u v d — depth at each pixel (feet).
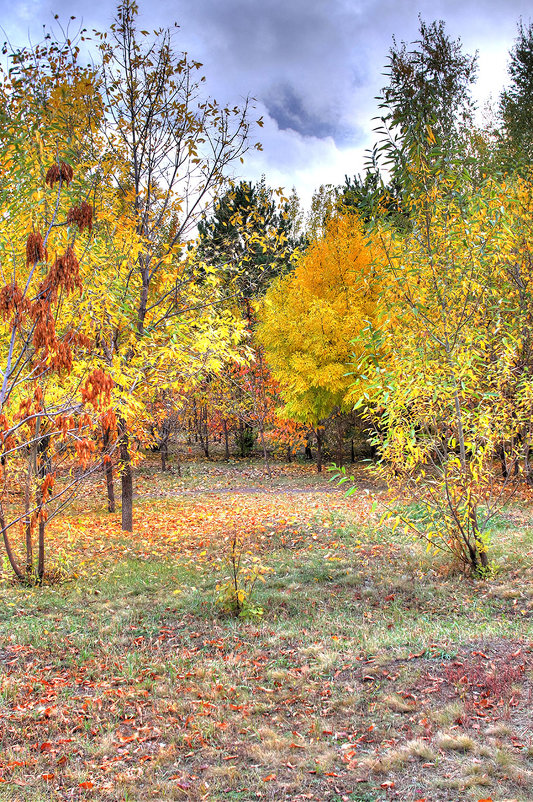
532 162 37.93
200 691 15.57
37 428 25.27
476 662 15.53
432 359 23.98
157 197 33.83
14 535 37.17
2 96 14.28
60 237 13.78
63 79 21.24
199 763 12.37
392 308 25.12
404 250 24.52
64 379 19.89
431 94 23.75
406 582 23.66
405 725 13.05
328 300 56.44
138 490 62.13
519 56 61.72
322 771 11.60
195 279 33.30
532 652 15.62
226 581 25.07
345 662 16.69
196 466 77.87
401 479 24.14
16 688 16.10
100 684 16.29
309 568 27.07
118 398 22.26
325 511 41.57
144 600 23.67
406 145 23.47
